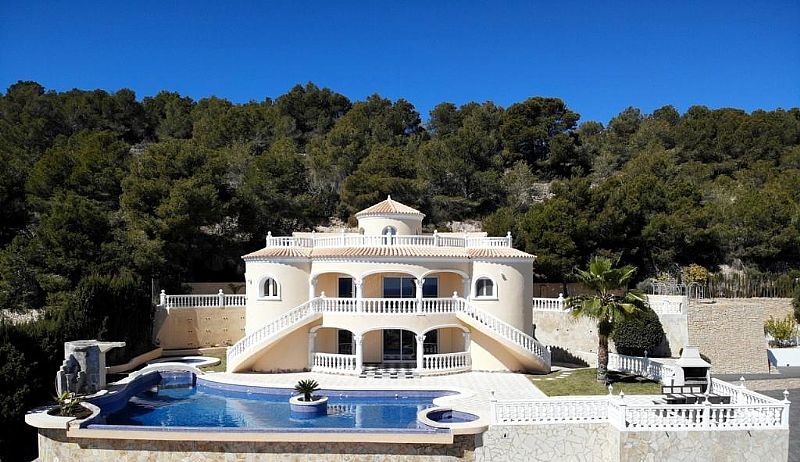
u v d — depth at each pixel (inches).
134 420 1063.0
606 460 924.6
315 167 3243.1
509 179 3410.4
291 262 1521.9
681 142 3865.7
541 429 921.5
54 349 1197.7
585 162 4052.7
